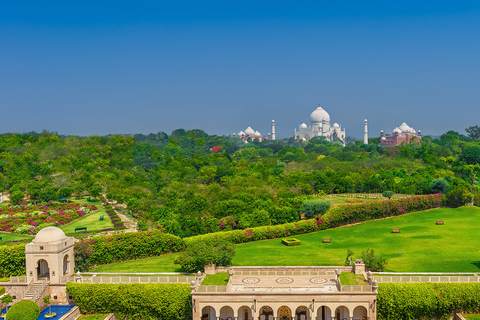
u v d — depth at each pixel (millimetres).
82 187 186750
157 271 90500
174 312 72812
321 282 73125
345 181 187000
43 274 84625
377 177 194375
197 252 83000
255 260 100188
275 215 131375
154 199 162500
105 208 160250
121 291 75062
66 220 135125
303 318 69125
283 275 77500
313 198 153000
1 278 85625
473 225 130125
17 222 129375
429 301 70375
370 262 85625
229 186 183125
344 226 136125
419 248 108750
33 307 71875
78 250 90938
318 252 107000
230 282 71625
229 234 116062
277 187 173500
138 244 101875
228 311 70375
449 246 109812
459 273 80875
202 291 68000
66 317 72875
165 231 113688
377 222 139250
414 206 150000
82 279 79125
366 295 67062
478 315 72062
